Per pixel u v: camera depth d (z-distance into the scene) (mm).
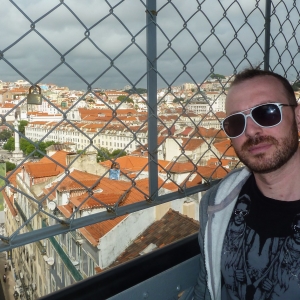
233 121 1380
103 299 1291
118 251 6711
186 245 1618
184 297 1667
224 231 1445
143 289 1425
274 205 1346
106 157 1232
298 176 1348
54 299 1183
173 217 6812
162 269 1499
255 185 1433
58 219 1158
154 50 1349
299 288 1264
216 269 1478
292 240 1290
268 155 1317
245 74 1442
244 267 1371
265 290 1319
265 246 1330
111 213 1311
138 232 6902
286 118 1340
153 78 1361
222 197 1486
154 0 1324
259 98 1352
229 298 1464
